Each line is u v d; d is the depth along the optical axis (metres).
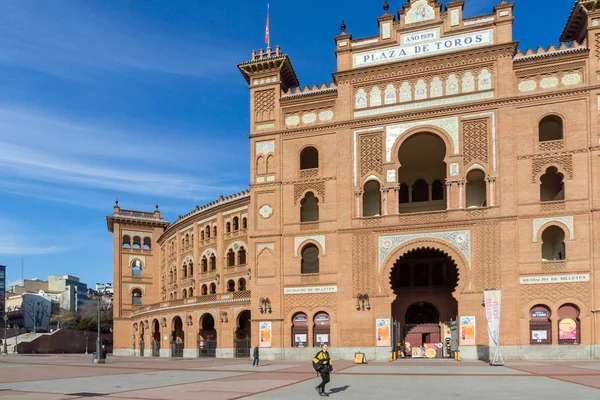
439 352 44.31
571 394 19.92
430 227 41.41
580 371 28.61
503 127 40.72
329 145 45.38
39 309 162.38
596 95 38.94
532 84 40.75
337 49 46.19
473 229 40.41
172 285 77.06
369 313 41.88
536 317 38.31
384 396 20.14
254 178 47.16
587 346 36.78
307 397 20.12
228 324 55.25
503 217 39.72
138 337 75.88
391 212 42.62
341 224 43.78
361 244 42.97
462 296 39.94
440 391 21.48
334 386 23.62
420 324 47.03
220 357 54.91
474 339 39.25
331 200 44.53
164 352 64.75
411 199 51.09
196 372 33.84
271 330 44.31
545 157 39.56
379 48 45.09
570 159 39.03
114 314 80.75
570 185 38.72
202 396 20.81
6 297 173.12
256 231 46.22
